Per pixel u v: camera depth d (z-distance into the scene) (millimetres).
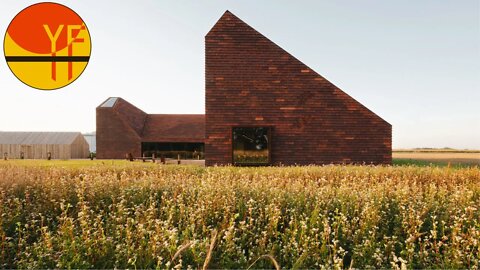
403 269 2822
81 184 6082
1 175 7242
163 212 4949
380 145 13836
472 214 4480
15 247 3803
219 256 3369
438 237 4148
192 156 30766
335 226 4129
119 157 30922
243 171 9094
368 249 3506
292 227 4227
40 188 6562
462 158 20000
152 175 8336
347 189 5984
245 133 13742
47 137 34688
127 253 3219
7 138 34156
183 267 3092
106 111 31156
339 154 13812
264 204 5129
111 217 4500
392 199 5266
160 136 31172
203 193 5430
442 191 5926
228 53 13867
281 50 13930
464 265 3314
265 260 3305
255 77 13867
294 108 13891
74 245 3275
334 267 2986
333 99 13906
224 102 13781
